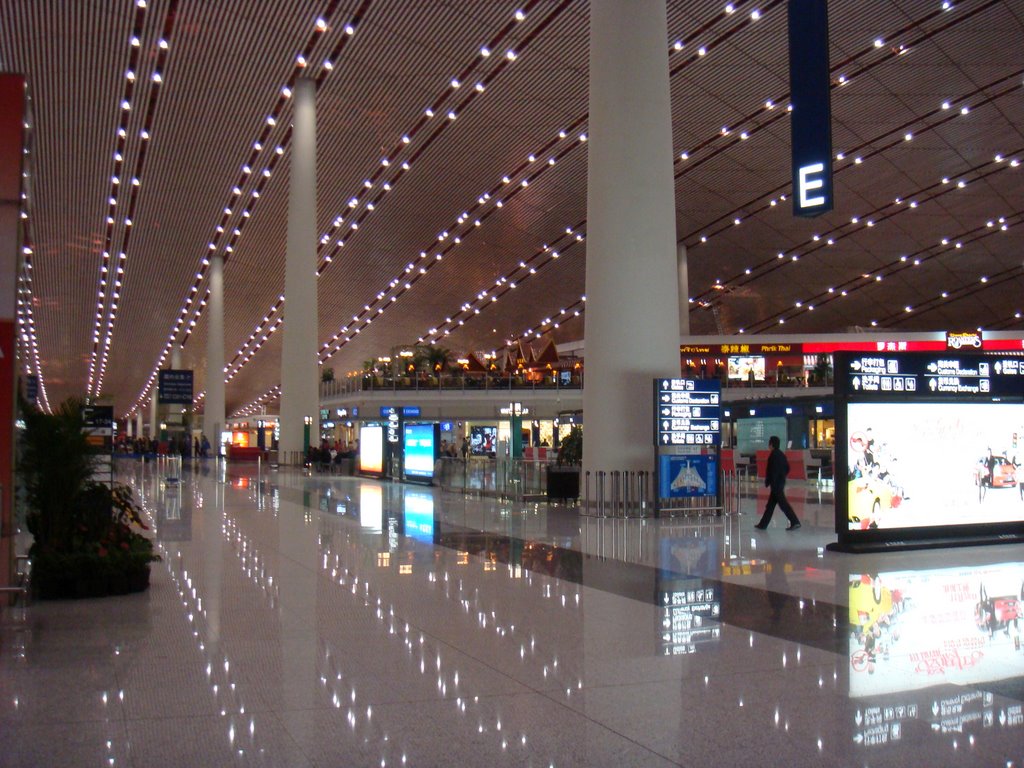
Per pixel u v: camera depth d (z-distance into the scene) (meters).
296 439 32.50
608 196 14.61
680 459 14.16
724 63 26.28
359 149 33.62
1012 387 10.72
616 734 4.04
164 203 39.12
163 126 31.52
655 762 3.70
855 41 25.30
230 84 28.70
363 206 39.12
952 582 7.99
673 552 10.04
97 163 34.47
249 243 44.19
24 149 6.94
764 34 24.72
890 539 10.18
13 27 24.64
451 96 28.89
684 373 37.81
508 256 43.84
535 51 25.66
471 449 38.03
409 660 5.30
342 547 10.48
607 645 5.67
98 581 7.26
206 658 5.34
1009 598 7.24
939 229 40.31
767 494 19.22
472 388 38.16
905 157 33.34
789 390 37.25
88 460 7.60
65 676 4.94
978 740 3.95
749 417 30.12
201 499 18.17
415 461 24.59
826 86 12.50
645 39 14.55
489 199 37.41
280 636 5.91
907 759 3.73
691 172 34.06
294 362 32.00
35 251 44.53
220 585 7.86
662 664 5.21
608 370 14.53
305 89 29.02
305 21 24.92
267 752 3.80
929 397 10.34
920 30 24.88
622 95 14.52
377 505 16.78
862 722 4.19
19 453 7.21
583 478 14.84
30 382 20.47
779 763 3.69
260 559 9.47
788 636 5.92
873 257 43.41
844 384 10.00
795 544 10.73
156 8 24.12
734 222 39.22
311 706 4.43
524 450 31.36
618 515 14.15
